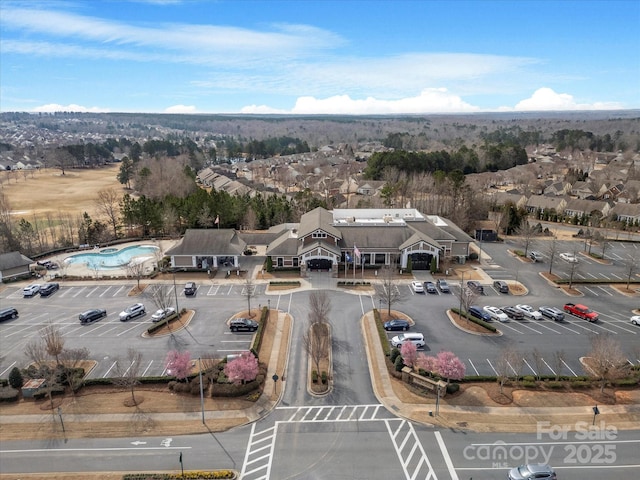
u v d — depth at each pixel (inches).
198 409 2012.8
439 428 1887.3
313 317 2534.5
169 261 3821.4
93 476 1643.7
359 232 3757.4
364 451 1759.4
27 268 3651.6
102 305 3085.6
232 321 2694.4
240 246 3791.8
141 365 2332.7
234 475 1641.2
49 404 2044.8
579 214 5890.8
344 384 2186.3
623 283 3435.0
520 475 1588.3
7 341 2598.4
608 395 2101.4
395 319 2768.2
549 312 2881.4
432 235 3816.4
